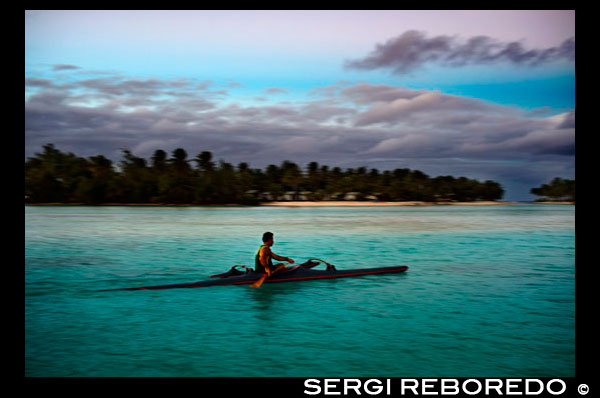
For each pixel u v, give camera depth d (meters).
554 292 12.30
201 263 18.08
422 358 7.37
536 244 26.12
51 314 10.04
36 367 6.95
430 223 51.12
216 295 11.96
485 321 9.41
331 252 21.92
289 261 13.69
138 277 14.77
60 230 37.03
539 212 98.94
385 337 8.38
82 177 149.50
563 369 6.93
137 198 152.38
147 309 10.48
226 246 24.75
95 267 16.95
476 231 37.53
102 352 7.61
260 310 10.38
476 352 7.61
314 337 8.41
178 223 48.72
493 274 15.24
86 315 9.95
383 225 46.62
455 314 9.99
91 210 98.06
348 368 6.97
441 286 13.15
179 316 9.87
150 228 40.00
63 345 7.95
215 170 165.75
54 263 17.95
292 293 12.16
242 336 8.46
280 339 8.29
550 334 8.55
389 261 18.64
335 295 11.94
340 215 78.81
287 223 50.25
